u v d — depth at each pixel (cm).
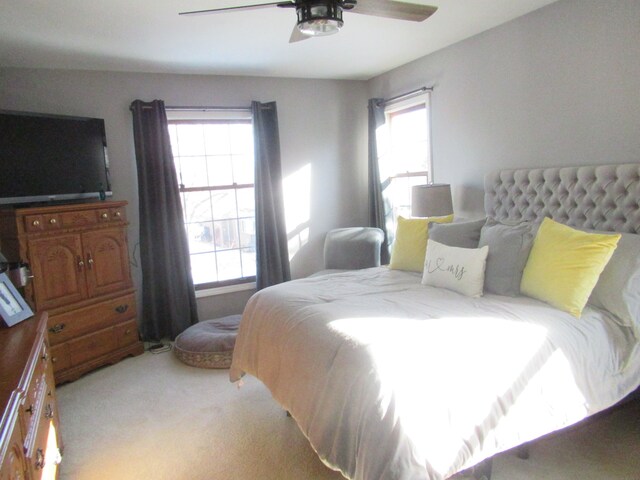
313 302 238
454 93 379
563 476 200
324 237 493
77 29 284
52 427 200
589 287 212
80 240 329
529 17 308
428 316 205
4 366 152
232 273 464
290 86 461
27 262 299
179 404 287
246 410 276
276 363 223
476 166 367
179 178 429
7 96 351
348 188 500
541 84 306
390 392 157
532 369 182
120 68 380
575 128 288
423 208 362
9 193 315
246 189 460
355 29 322
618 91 262
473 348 179
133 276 407
